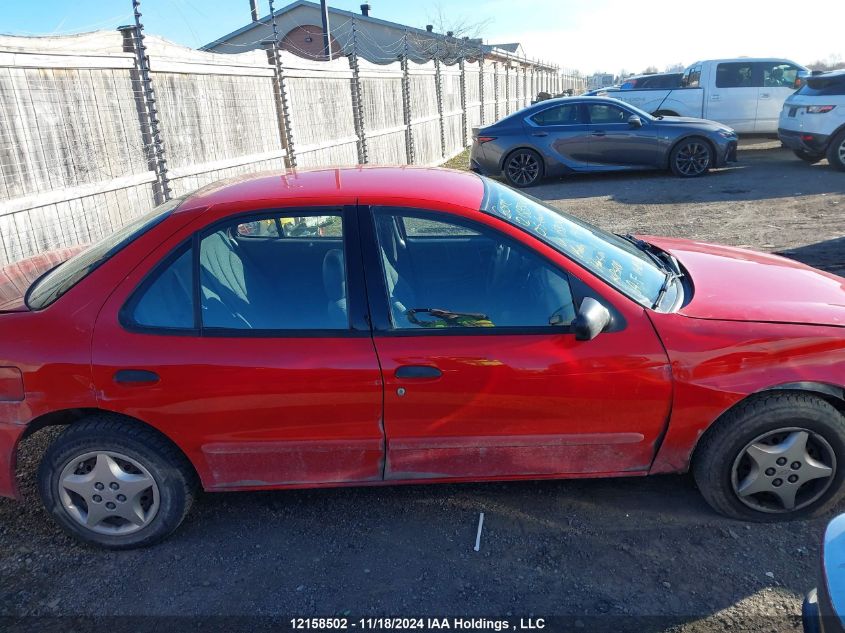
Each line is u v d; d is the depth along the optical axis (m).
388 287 2.92
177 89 6.95
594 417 2.90
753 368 2.82
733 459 2.92
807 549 2.85
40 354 2.81
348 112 11.35
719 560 2.81
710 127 12.45
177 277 2.90
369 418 2.88
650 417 2.90
